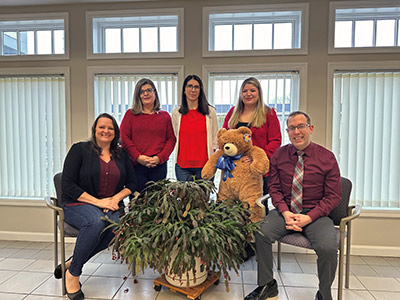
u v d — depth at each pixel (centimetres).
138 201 167
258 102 200
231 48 249
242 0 230
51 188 258
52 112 252
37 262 214
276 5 228
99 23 254
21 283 183
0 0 236
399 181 229
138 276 193
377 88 227
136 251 145
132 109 207
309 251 237
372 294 174
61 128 252
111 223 169
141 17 243
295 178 171
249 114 206
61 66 248
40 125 254
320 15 226
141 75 246
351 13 234
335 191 165
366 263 218
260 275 164
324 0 224
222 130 187
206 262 145
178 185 156
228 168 185
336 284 186
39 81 251
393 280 192
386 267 211
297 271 204
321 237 150
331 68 226
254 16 241
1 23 258
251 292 168
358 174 233
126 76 247
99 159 181
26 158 258
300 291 176
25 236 259
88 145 183
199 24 235
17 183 261
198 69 238
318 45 227
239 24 248
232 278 190
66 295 169
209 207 166
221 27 249
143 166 208
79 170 180
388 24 235
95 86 247
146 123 204
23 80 254
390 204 232
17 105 257
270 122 203
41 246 247
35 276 192
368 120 229
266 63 231
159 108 213
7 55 251
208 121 203
